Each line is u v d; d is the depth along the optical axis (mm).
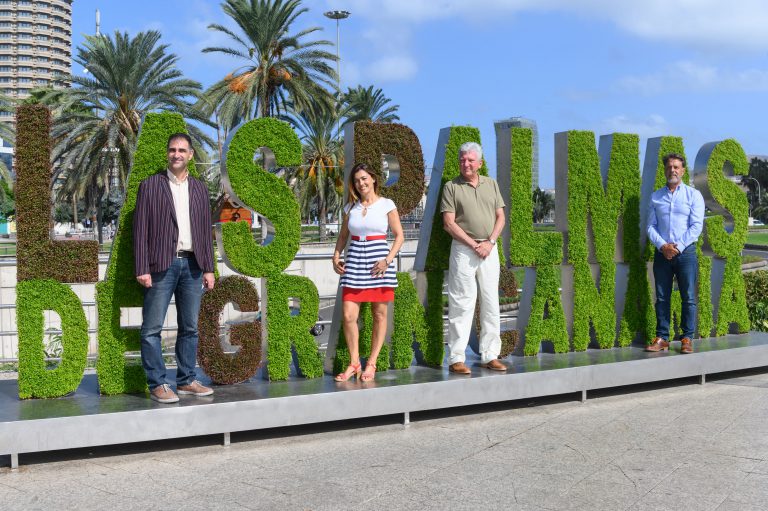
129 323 14391
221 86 31250
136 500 4098
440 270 6816
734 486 4281
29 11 121375
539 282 7172
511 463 4770
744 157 8508
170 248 5203
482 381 6113
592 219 7547
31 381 5387
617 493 4180
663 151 7992
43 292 5457
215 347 5832
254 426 5266
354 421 5969
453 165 6742
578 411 6289
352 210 6004
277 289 6145
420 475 4523
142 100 28422
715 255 8500
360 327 6473
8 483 4418
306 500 4078
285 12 30891
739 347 7668
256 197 5996
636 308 7879
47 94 27766
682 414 6121
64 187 29094
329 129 39562
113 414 4867
